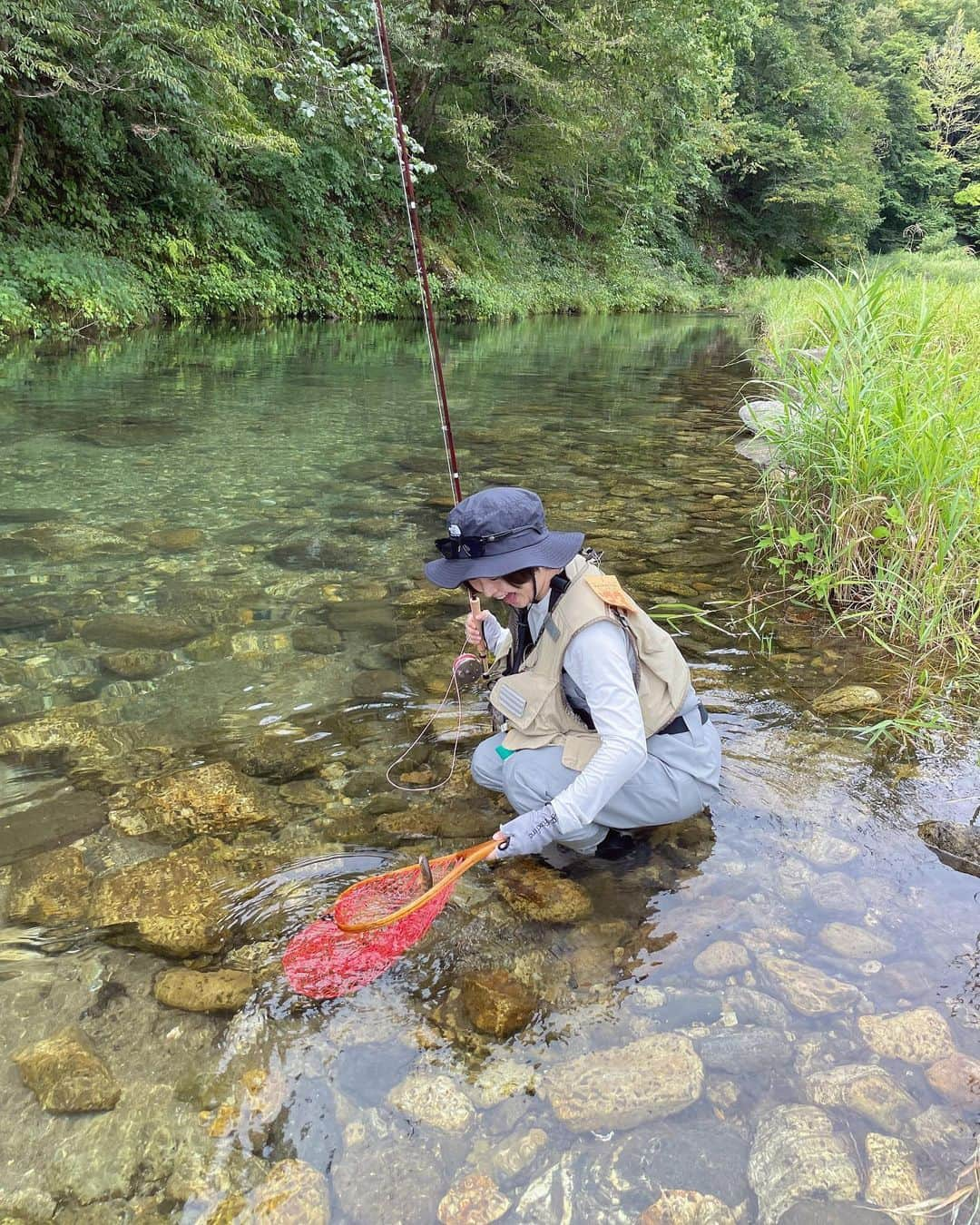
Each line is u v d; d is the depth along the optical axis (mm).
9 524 4488
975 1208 1357
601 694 1990
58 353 9781
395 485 5594
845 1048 1648
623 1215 1344
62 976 1760
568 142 19953
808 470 4344
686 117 22938
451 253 19875
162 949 1845
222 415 7434
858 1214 1347
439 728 2779
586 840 2207
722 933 1945
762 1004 1746
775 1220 1342
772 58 33156
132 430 6656
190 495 5141
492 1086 1558
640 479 6043
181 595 3715
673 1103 1529
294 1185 1370
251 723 2760
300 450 6387
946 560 3635
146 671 3064
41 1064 1552
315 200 15914
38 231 11172
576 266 25219
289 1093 1531
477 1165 1417
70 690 2918
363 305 16922
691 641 3510
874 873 2158
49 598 3629
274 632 3412
